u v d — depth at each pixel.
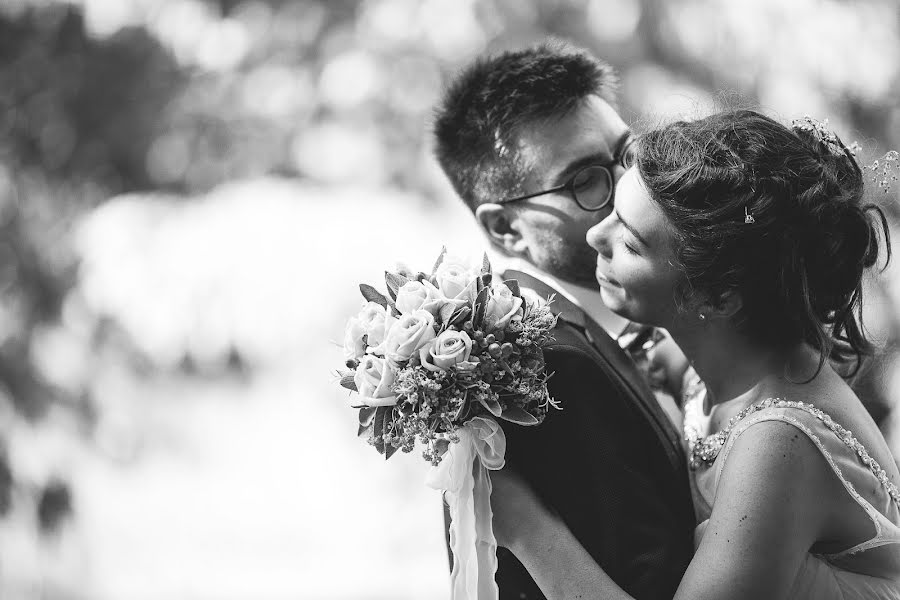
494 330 2.14
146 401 7.90
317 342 8.48
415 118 7.98
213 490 12.80
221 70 7.82
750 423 2.17
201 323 7.98
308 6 7.87
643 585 2.17
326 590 11.16
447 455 2.15
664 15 7.29
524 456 2.26
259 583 11.37
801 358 2.30
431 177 8.30
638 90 7.20
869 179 2.40
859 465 2.17
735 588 2.02
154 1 7.56
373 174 8.20
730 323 2.29
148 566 11.42
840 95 7.16
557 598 2.14
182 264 8.03
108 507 12.19
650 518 2.24
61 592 7.10
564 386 2.28
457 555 2.16
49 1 7.31
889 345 3.46
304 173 8.12
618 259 2.32
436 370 2.09
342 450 13.23
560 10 7.36
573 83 2.60
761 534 2.04
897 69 7.21
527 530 2.19
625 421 2.32
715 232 2.19
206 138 7.84
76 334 7.64
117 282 7.85
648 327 2.80
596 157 2.58
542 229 2.60
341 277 8.48
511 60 2.67
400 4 7.78
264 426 12.39
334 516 12.78
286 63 7.92
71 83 7.36
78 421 7.36
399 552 10.35
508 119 2.60
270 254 8.28
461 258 2.28
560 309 2.49
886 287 3.50
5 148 7.41
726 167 2.20
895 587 2.22
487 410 2.15
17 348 7.18
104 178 7.67
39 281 7.34
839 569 2.20
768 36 7.29
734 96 2.47
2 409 7.09
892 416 3.61
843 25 7.23
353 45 7.86
